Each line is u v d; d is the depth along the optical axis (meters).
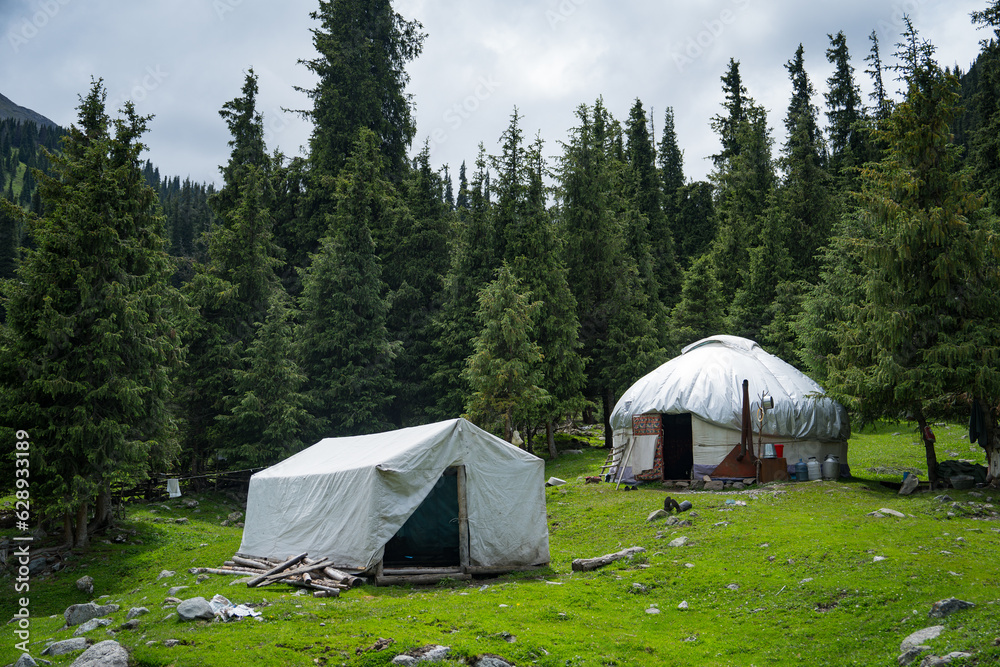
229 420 31.95
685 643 9.70
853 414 22.45
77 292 21.91
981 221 20.69
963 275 19.94
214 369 34.03
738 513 17.84
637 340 38.34
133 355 22.69
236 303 36.03
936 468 20.25
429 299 42.56
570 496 23.64
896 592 10.55
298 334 37.31
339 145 50.44
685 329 42.72
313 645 9.09
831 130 57.91
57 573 18.66
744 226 50.00
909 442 30.56
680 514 18.20
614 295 40.78
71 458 20.67
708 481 23.84
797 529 15.36
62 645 9.73
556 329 36.78
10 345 21.52
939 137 20.50
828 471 23.52
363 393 35.69
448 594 12.37
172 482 26.98
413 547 17.52
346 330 36.38
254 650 8.92
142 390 22.00
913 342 20.03
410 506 13.78
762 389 24.58
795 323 33.22
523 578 13.95
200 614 10.44
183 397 32.47
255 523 17.30
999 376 18.06
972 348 18.72
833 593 10.95
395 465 13.70
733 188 54.50
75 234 21.92
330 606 11.06
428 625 10.03
